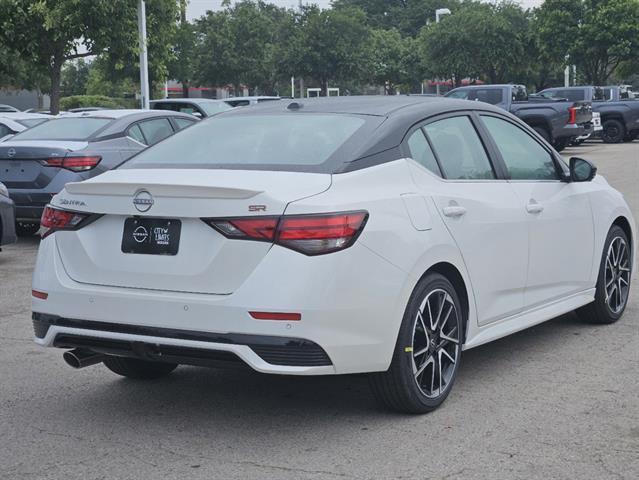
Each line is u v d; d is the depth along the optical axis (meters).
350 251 4.46
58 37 21.84
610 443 4.57
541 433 4.72
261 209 4.39
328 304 4.37
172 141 5.51
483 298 5.47
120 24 22.27
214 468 4.33
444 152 5.42
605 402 5.22
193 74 45.69
